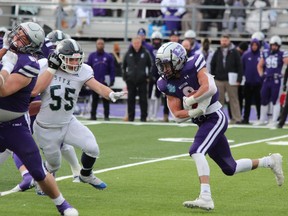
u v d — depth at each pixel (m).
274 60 48.62
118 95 22.39
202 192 20.95
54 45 24.84
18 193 23.72
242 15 63.31
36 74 19.23
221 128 21.67
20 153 19.56
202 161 21.11
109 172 28.58
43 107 22.56
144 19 62.78
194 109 21.28
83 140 22.81
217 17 63.72
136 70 49.47
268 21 63.84
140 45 49.44
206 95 21.03
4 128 19.53
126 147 36.66
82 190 24.53
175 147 36.97
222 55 49.28
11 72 18.97
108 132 43.34
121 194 23.92
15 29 19.33
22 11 67.62
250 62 49.66
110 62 49.78
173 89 21.67
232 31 63.59
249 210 21.61
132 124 48.38
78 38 66.75
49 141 22.78
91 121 49.78
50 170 23.45
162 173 28.47
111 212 20.89
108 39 67.06
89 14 66.81
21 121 19.69
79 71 22.62
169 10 62.88
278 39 48.62
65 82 22.45
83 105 59.66
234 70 49.22
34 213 20.52
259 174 28.45
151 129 45.56
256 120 54.47
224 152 22.36
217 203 22.62
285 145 38.41
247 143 39.06
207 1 63.44
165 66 21.27
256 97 50.44
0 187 25.00
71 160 25.39
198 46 50.97
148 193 24.19
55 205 20.86
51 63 21.00
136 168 29.70
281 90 49.47
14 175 27.44
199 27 63.41
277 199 23.47
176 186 25.62
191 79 21.39
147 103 50.38
